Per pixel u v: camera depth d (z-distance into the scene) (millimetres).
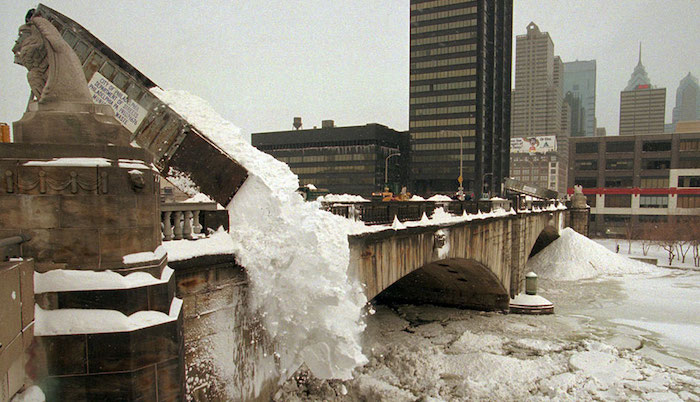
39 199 6551
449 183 105188
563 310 35969
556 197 62500
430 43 105812
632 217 95688
